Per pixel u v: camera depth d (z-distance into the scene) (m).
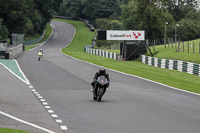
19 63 144.12
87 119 44.19
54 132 36.97
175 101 61.31
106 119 44.28
